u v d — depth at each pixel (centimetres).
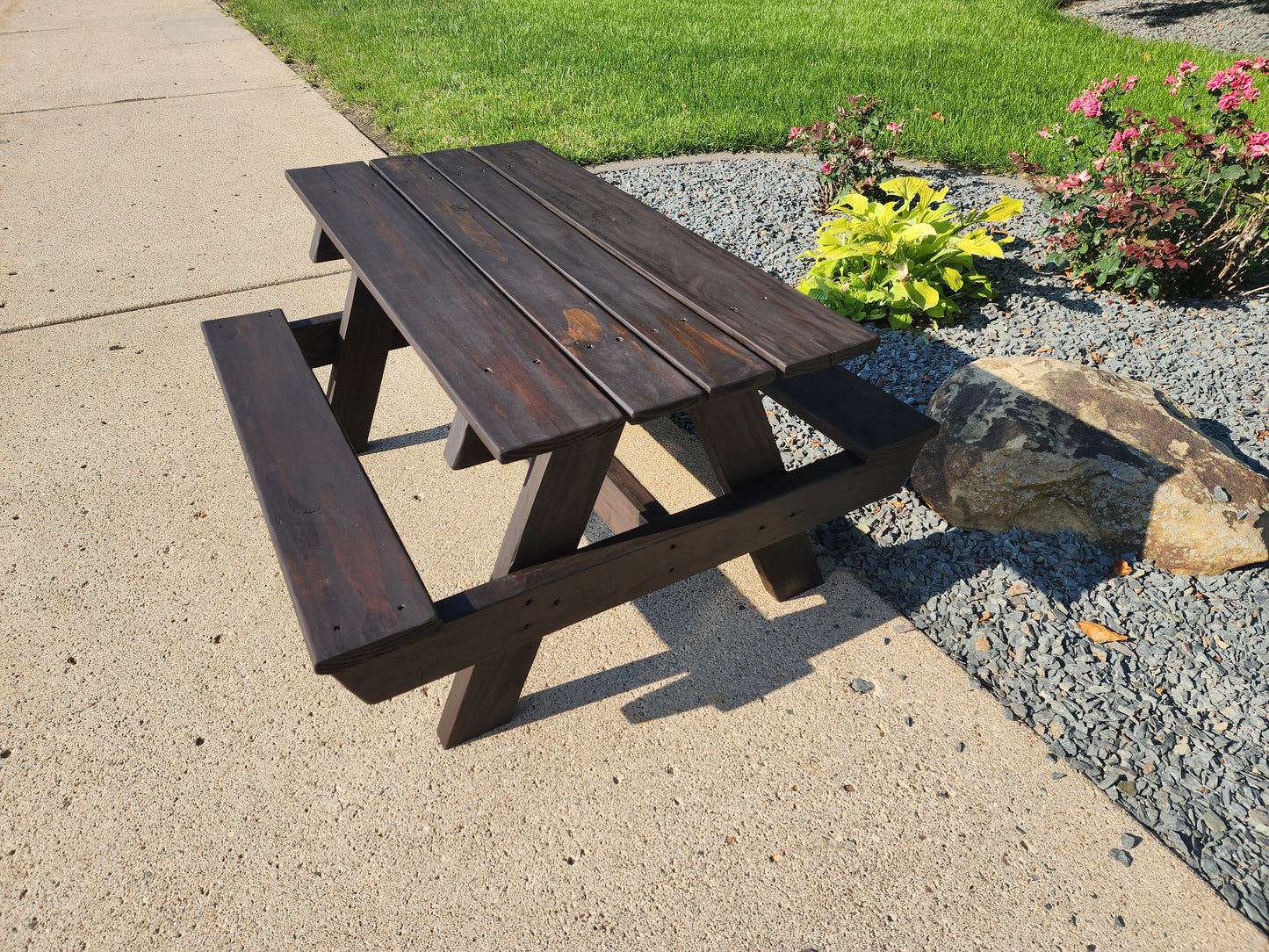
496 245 197
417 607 132
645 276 182
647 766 175
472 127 505
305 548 141
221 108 555
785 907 151
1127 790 168
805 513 186
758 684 192
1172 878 154
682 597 216
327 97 578
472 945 145
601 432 136
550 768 174
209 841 159
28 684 187
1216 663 192
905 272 313
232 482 247
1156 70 619
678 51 655
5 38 720
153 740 176
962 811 166
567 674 195
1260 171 301
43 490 241
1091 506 223
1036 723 183
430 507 242
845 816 166
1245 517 212
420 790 169
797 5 806
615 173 461
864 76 595
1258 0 827
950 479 233
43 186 439
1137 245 313
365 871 155
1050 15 795
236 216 413
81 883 152
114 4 853
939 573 221
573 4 792
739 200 428
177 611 206
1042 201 364
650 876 156
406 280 179
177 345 311
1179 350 298
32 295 340
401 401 291
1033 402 231
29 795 165
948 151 478
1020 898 152
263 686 189
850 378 204
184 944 144
